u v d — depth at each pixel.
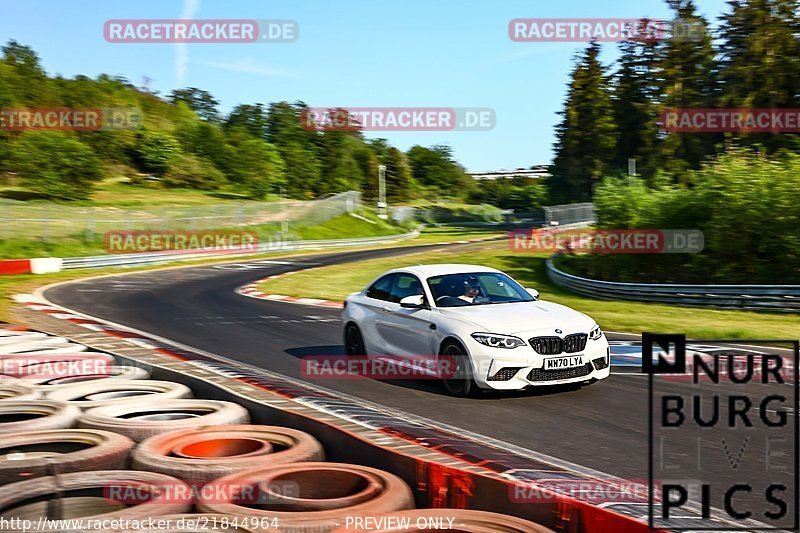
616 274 27.39
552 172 87.44
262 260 39.38
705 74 62.16
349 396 7.44
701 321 14.96
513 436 5.90
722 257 23.14
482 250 43.12
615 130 76.06
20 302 17.28
